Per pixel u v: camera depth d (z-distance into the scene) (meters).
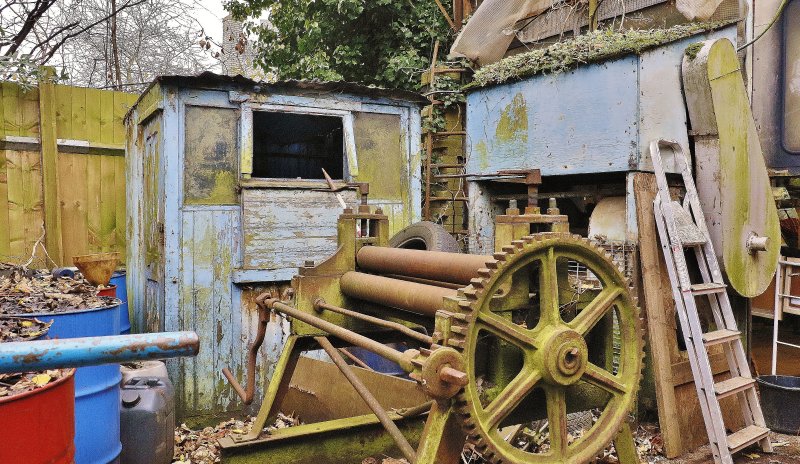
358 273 3.34
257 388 4.49
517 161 5.03
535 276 2.71
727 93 4.32
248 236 4.41
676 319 4.42
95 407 2.85
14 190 5.56
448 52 8.72
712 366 4.24
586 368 2.55
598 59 4.37
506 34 7.22
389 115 5.11
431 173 7.73
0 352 1.11
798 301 5.70
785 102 5.90
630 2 6.14
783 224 6.28
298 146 6.41
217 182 4.41
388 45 8.75
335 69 8.98
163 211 4.27
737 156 4.35
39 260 5.64
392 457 3.34
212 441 3.99
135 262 5.40
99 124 6.04
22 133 5.61
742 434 3.82
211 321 4.35
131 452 3.23
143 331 4.99
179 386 4.25
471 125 5.46
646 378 4.25
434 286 2.82
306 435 3.11
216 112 4.41
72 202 5.90
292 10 9.12
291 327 3.32
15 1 6.61
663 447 3.89
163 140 4.24
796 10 5.79
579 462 2.51
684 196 4.49
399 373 4.54
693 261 4.38
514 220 2.64
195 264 4.31
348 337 2.62
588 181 5.16
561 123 4.66
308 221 4.61
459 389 2.19
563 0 6.70
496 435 2.40
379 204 5.04
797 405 4.17
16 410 1.65
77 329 2.94
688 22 5.68
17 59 5.61
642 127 4.16
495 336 2.67
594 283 4.16
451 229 7.59
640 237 4.04
